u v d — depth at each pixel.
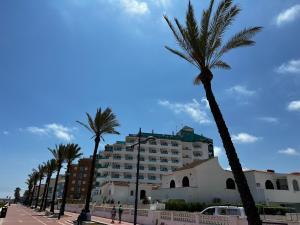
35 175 101.06
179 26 16.14
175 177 45.06
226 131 13.86
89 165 120.25
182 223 21.16
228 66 16.17
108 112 35.91
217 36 15.41
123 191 62.72
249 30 15.30
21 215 40.72
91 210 45.62
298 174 44.09
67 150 46.16
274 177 42.41
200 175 40.28
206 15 15.45
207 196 39.53
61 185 127.56
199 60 15.40
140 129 25.67
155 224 24.61
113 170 85.38
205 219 18.92
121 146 88.56
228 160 13.37
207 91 14.96
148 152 89.25
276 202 38.69
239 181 12.80
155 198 45.62
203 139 100.06
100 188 73.00
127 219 30.53
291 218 26.83
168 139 92.75
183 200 37.56
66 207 63.38
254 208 12.35
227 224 17.20
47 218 36.16
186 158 94.44
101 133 35.84
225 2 14.94
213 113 14.44
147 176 86.44
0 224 25.09
